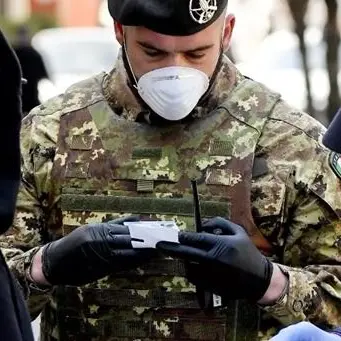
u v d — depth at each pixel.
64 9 46.03
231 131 5.33
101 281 5.31
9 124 3.85
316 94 18.27
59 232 5.40
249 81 5.46
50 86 14.19
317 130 5.32
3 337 3.79
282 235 5.30
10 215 3.85
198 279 5.00
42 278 5.07
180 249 4.89
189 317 5.29
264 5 20.55
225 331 5.29
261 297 5.05
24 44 12.00
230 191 5.26
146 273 5.29
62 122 5.43
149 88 5.09
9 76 3.82
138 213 5.30
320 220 5.23
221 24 5.14
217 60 5.20
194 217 5.19
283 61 22.22
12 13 45.88
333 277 5.20
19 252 5.26
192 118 5.34
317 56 19.19
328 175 5.23
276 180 5.25
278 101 5.41
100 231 4.96
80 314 5.34
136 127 5.36
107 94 5.45
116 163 5.33
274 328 5.32
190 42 5.02
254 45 21.77
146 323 5.32
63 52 25.08
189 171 5.30
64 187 5.35
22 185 5.38
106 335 5.33
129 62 5.20
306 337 3.94
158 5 4.97
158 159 5.32
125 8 5.05
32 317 5.33
